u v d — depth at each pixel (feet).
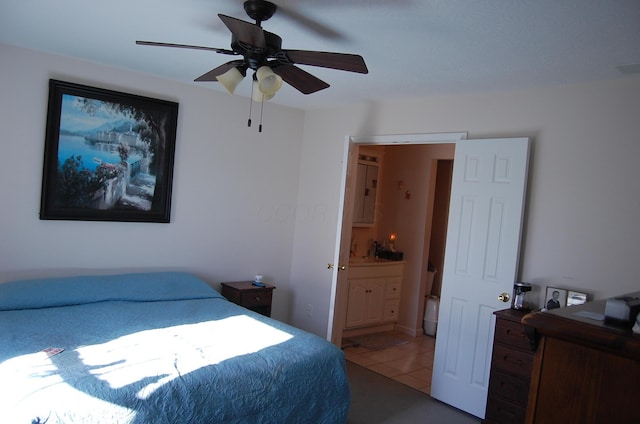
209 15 7.88
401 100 13.23
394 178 18.83
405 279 18.42
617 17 6.59
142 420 6.36
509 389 10.05
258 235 15.20
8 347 7.68
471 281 11.42
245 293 13.65
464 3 6.55
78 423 5.94
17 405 5.96
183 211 13.50
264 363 8.06
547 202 10.46
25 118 10.81
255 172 14.93
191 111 13.41
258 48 6.84
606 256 9.61
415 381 13.30
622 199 9.43
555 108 10.41
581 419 3.33
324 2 6.86
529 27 7.23
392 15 7.20
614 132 9.57
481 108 11.61
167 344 8.45
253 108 14.73
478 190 11.32
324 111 15.31
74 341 8.25
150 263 13.01
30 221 11.05
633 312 3.46
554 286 10.27
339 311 13.67
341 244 13.38
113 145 12.01
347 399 9.16
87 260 11.93
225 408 7.19
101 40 9.79
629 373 3.10
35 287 10.38
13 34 9.77
